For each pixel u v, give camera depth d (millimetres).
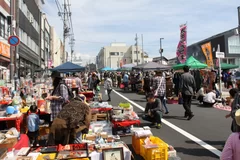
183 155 5590
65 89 5711
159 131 7781
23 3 28203
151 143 5145
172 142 6594
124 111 7672
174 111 11500
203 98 13445
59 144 4562
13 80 10625
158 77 10289
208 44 18484
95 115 7695
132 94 20250
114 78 31547
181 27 18141
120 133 7043
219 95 14297
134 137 5863
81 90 13805
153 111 8219
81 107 4801
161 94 10250
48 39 53656
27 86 10820
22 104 8031
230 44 40156
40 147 4566
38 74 34969
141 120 9453
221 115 10500
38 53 40156
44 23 46375
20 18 25688
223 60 41062
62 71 14609
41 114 7496
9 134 5020
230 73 23984
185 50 17984
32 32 33781
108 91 15680
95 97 13914
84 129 4859
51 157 4070
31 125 6570
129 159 4559
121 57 98000
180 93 9727
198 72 15344
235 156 2506
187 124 8758
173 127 8305
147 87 15219
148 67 17531
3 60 18406
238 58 40750
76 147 4492
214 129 8000
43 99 8945
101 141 5344
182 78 9492
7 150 4113
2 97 8289
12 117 6230
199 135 7273
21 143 4828
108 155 4312
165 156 4840
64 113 4711
